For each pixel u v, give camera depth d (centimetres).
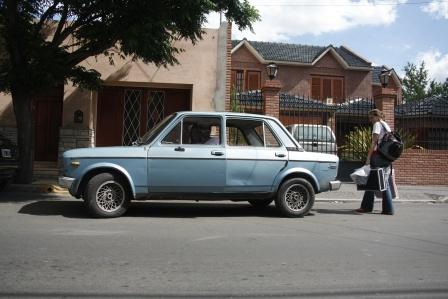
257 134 924
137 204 1048
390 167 1012
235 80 3247
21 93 1202
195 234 731
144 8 1065
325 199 1238
